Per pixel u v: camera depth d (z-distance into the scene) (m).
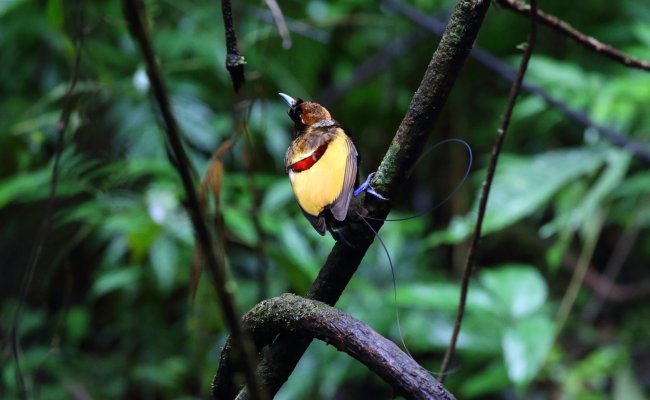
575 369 8.67
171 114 2.41
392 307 8.07
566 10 11.20
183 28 10.64
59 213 8.07
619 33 10.60
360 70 11.56
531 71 8.95
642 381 9.48
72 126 6.87
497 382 7.83
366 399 10.15
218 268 2.51
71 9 8.07
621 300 11.16
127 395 9.77
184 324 9.95
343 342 2.83
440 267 11.63
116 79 9.78
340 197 3.23
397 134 3.11
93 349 10.45
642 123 8.64
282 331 3.11
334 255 3.22
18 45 10.54
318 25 10.16
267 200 7.60
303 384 8.16
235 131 5.14
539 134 10.92
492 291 7.14
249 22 10.68
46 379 9.09
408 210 12.04
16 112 10.21
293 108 4.13
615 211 10.01
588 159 7.18
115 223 7.36
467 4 2.89
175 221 7.23
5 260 9.87
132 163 7.63
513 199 6.79
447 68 2.96
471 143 11.84
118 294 10.32
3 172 9.25
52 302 10.24
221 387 3.41
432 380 2.63
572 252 11.76
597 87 8.48
